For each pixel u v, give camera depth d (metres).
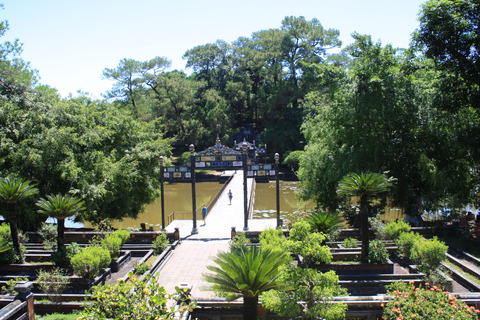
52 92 24.38
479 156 17.91
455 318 7.05
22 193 13.31
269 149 55.22
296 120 53.91
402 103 18.39
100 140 22.48
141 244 17.50
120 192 22.33
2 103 19.55
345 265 12.05
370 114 18.89
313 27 54.75
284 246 9.59
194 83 62.28
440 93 17.91
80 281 12.00
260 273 8.09
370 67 19.05
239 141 63.50
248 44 64.56
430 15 16.52
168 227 22.03
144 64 54.03
